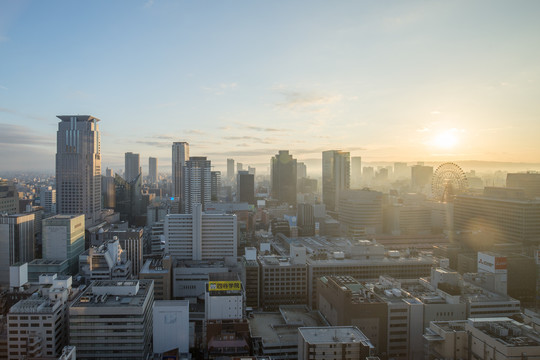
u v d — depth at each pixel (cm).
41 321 19512
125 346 19925
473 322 16600
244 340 19675
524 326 16112
